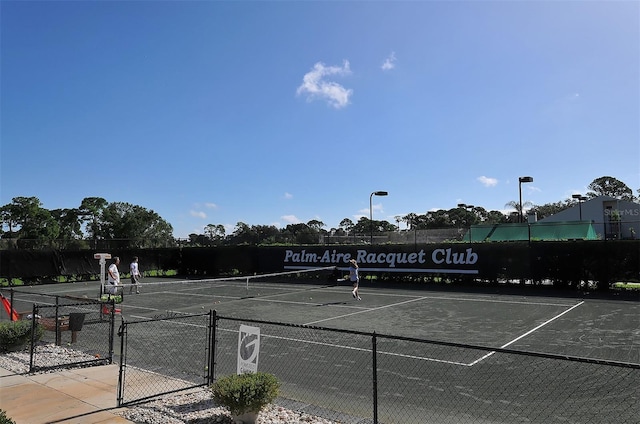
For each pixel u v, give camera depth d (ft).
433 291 75.82
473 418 19.84
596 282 71.87
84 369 28.25
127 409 20.80
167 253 126.52
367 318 49.60
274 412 20.17
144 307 60.80
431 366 28.50
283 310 56.59
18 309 59.77
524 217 158.30
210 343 25.03
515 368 27.66
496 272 80.69
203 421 19.08
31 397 22.63
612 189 296.51
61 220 232.73
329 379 26.25
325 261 102.42
